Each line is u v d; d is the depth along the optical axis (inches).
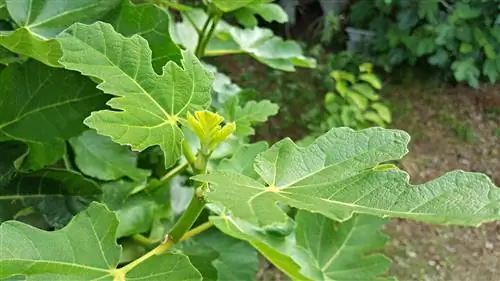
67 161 17.8
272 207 10.5
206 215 19.0
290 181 11.7
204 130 13.3
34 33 14.8
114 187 17.7
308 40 99.0
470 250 68.5
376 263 18.6
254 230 15.1
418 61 91.7
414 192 11.1
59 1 15.4
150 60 13.1
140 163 19.8
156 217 18.6
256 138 81.0
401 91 89.0
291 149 12.0
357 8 91.5
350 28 95.0
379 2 87.9
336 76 76.6
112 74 12.9
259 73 89.4
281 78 88.4
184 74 13.4
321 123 76.7
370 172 11.6
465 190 10.9
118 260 12.4
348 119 75.0
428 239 69.4
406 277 65.5
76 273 11.9
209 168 18.2
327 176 11.8
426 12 84.2
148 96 13.0
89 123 11.9
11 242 11.4
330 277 18.3
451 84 89.7
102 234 12.4
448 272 66.3
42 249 11.7
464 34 83.7
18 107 15.0
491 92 88.1
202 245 18.3
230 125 13.4
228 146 18.9
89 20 15.6
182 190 21.1
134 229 17.4
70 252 12.0
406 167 77.4
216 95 24.1
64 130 15.2
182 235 13.3
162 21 15.7
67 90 15.1
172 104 13.2
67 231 12.1
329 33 93.5
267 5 21.5
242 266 19.1
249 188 11.1
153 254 12.6
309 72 90.0
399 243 68.8
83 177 15.7
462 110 86.0
